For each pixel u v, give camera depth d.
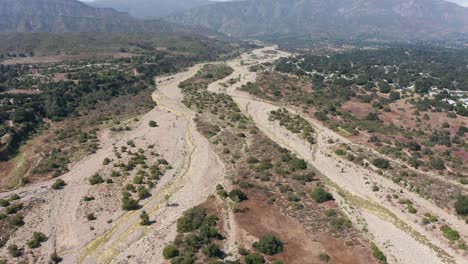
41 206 83.56
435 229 77.50
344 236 73.81
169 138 122.75
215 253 64.94
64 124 135.12
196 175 98.38
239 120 137.88
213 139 120.75
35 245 70.88
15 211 80.56
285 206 82.81
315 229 75.31
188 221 75.06
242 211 79.44
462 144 116.44
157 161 106.06
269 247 66.62
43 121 135.75
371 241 73.12
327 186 93.81
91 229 76.50
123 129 130.50
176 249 66.50
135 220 79.88
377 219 81.25
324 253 67.69
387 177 98.75
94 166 102.75
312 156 111.31
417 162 105.44
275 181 94.00
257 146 114.62
